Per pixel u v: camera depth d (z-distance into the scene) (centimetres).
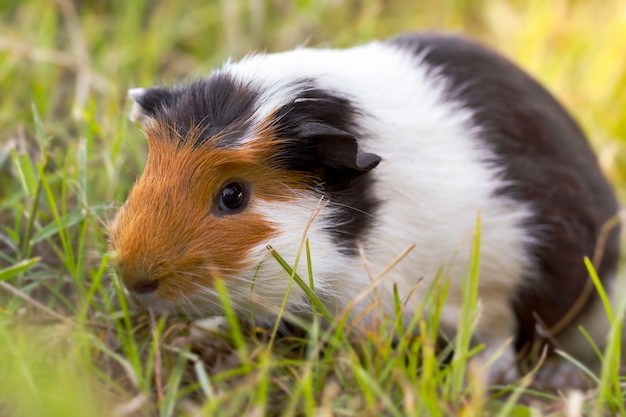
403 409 58
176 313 59
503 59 69
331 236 60
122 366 62
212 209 58
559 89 89
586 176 68
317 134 58
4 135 76
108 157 70
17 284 65
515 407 59
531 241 65
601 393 58
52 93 81
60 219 66
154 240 57
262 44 93
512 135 65
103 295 63
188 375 62
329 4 97
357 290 61
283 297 59
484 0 102
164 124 60
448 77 66
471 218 63
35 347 61
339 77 62
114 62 84
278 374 61
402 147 62
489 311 65
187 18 95
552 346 69
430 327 61
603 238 67
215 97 60
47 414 55
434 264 63
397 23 99
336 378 61
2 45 81
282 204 59
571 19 99
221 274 58
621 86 90
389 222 61
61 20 93
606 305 60
